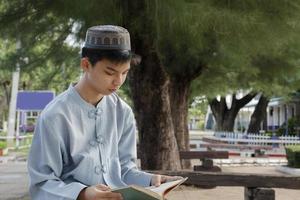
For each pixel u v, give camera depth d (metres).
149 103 9.95
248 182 6.53
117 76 2.17
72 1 6.69
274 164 18.08
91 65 2.16
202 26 6.47
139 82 9.94
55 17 8.40
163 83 9.93
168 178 2.38
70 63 11.59
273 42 7.25
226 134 27.97
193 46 7.59
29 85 31.34
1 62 11.28
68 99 2.23
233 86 15.54
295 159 15.18
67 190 2.07
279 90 16.06
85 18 6.94
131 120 2.48
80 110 2.24
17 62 10.87
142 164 10.09
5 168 17.06
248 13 6.72
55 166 2.18
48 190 2.12
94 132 2.29
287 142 25.53
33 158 2.20
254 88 16.06
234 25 6.40
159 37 7.03
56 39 10.02
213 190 10.83
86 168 2.23
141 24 7.24
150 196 2.01
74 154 2.22
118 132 2.42
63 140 2.19
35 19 8.59
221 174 6.68
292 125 31.66
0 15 8.67
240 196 10.18
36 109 23.73
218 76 13.98
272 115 43.62
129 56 2.16
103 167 2.29
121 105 2.43
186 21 6.22
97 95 2.27
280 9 6.93
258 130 32.22
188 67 12.23
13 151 23.78
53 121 2.16
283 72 11.96
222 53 9.25
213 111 33.12
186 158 12.26
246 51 7.59
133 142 2.50
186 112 13.44
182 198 9.79
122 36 2.15
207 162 11.68
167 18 6.38
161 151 9.97
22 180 13.67
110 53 2.10
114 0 6.64
